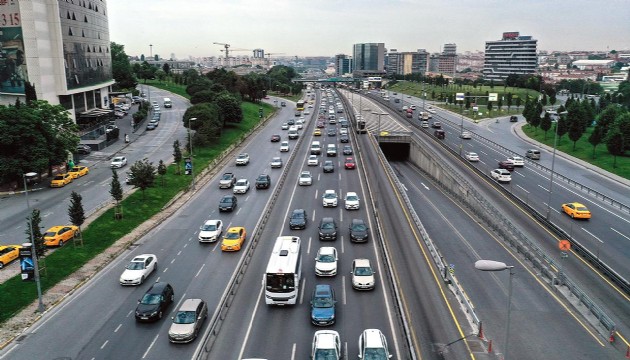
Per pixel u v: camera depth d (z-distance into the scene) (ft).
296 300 126.41
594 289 136.67
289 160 301.63
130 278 139.13
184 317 111.34
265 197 233.96
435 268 148.97
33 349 106.93
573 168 307.78
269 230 184.75
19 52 310.65
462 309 122.42
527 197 234.79
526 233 183.73
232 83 584.40
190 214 209.26
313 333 110.73
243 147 368.68
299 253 137.49
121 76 631.56
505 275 145.28
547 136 418.92
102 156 321.32
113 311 124.36
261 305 124.98
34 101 264.52
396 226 190.39
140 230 188.44
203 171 284.41
